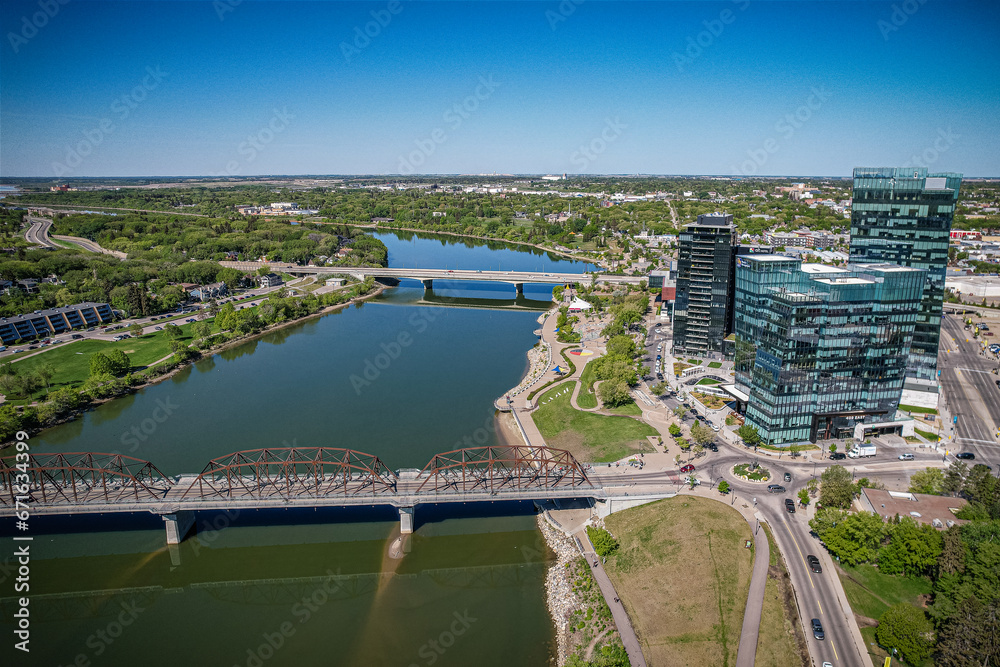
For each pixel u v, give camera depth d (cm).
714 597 16438
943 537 16425
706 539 18450
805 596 16325
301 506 19738
